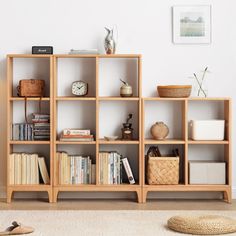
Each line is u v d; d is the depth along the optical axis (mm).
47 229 5082
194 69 6316
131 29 6297
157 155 6180
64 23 6293
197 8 6285
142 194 6078
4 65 6293
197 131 6113
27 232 4953
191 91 6316
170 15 6297
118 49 6297
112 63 6312
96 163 6062
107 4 6301
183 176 6258
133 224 5238
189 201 6180
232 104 6312
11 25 6285
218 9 6293
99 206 5938
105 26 6297
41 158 6121
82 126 6324
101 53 6305
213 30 6297
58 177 6117
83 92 6184
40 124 6125
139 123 6066
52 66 6070
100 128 6320
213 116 6336
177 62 6312
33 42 6293
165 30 6305
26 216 5500
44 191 6301
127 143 6066
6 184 6320
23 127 6129
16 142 6059
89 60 6309
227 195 6094
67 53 6297
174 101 6324
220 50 6309
